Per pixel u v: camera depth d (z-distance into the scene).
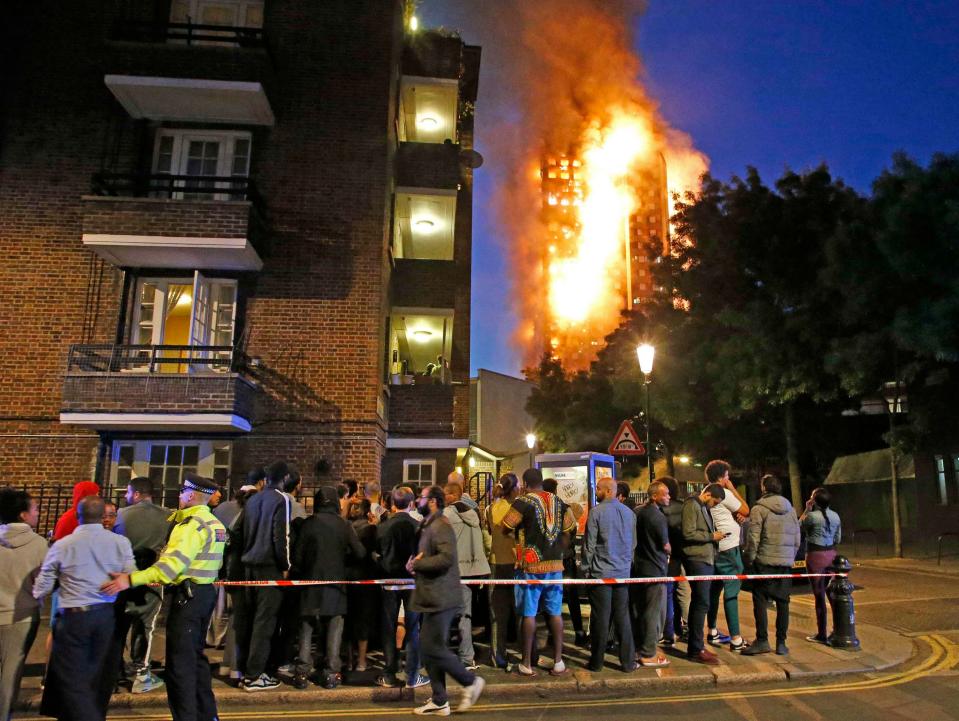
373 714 6.18
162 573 5.13
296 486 7.79
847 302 18.89
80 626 4.91
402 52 18.20
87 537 5.06
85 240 12.84
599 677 6.95
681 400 24.88
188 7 15.16
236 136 14.59
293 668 7.22
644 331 28.19
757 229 22.25
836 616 8.23
